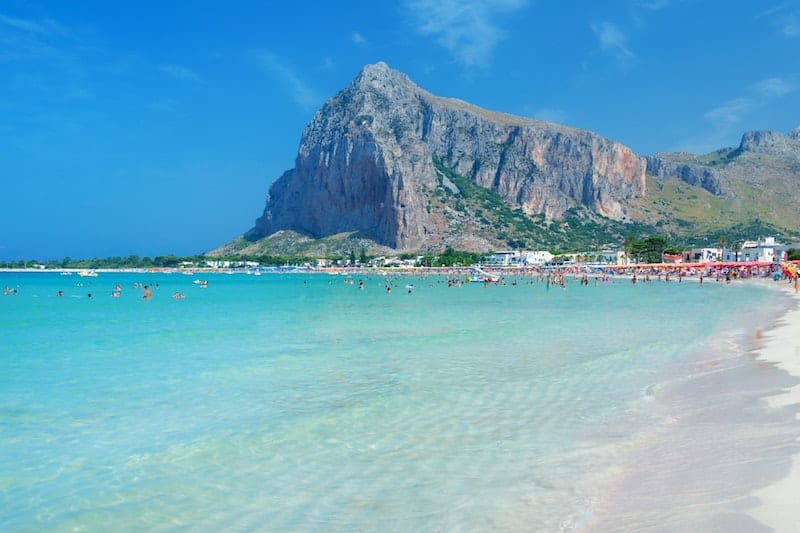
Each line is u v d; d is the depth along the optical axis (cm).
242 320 4878
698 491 993
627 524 890
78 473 1215
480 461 1233
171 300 8331
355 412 1664
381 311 5850
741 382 1898
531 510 974
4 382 2156
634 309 5609
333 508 1020
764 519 852
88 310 6288
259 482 1150
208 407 1748
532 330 3775
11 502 1076
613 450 1272
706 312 5034
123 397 1892
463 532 908
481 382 2056
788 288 9112
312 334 3728
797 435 1258
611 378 2092
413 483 1121
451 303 7125
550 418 1563
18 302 7900
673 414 1563
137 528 970
